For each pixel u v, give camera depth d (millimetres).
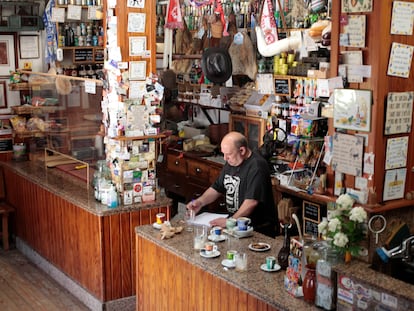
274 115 5773
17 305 4922
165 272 3645
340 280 2621
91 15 6973
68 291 5188
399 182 4191
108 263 4574
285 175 5277
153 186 4746
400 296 2389
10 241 6582
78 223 4855
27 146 6602
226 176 4516
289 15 5688
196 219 4148
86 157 5273
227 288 3109
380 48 3951
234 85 6609
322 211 5000
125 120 4551
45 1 6965
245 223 3775
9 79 6812
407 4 4008
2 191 6582
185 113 7387
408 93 4121
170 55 6633
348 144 4211
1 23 6684
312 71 5109
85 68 7141
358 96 4094
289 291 2869
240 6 6191
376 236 3791
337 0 4191
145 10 4547
